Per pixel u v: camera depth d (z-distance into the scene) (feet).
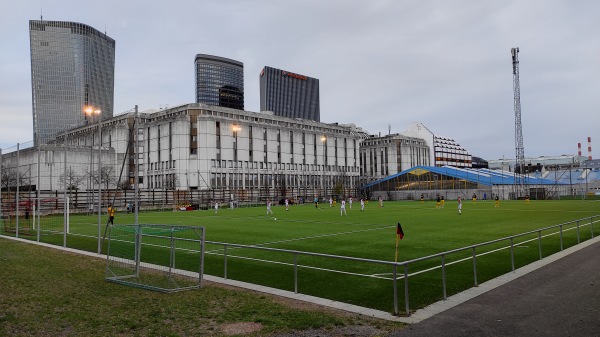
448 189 351.87
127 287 43.16
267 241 82.53
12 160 172.04
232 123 341.21
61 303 37.01
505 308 33.63
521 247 67.62
